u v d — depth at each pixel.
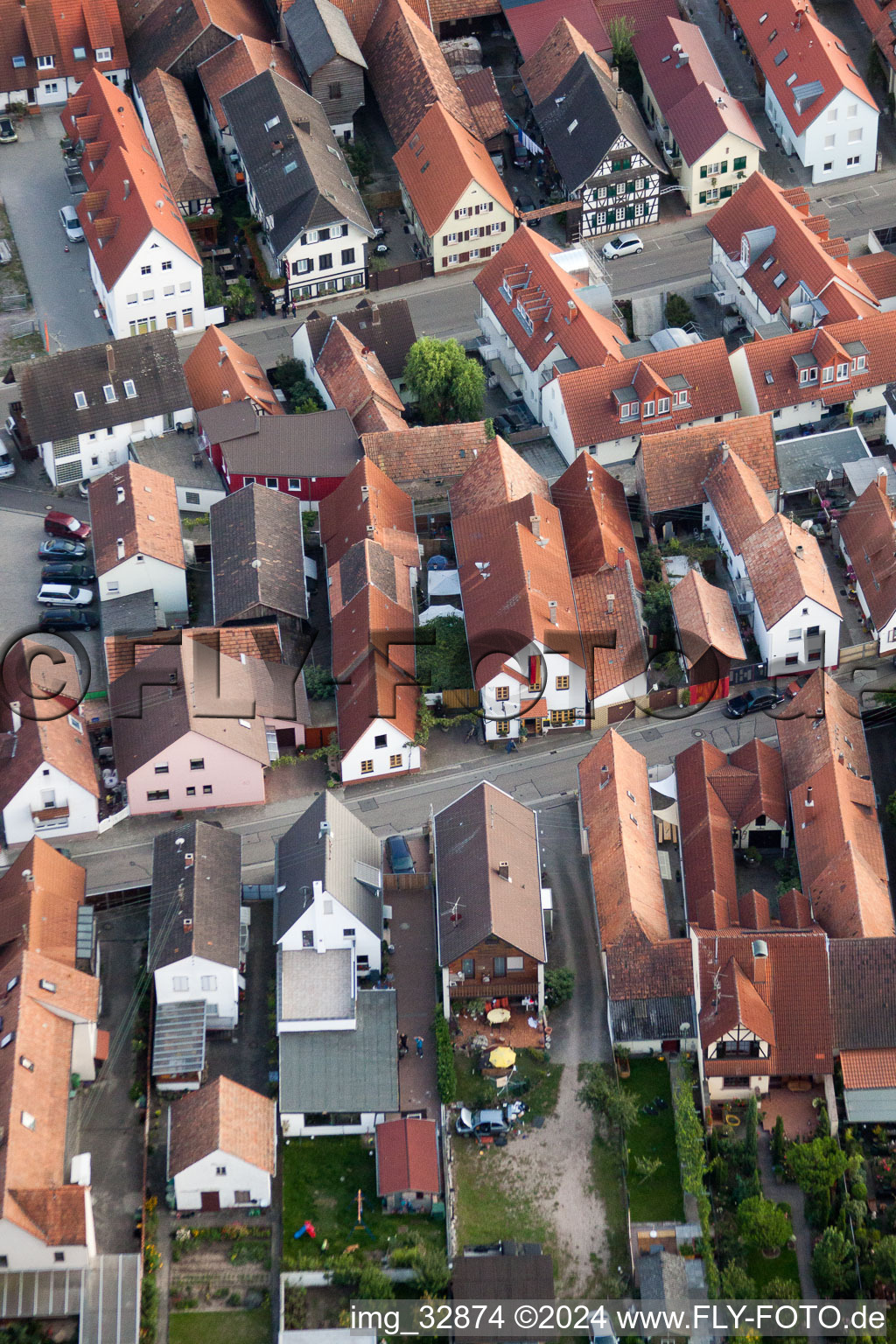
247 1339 121.50
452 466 177.25
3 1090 122.94
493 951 134.88
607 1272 124.38
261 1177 126.00
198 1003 135.88
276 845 149.25
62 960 135.75
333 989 136.38
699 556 169.88
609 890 141.00
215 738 148.50
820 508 174.50
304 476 175.00
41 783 146.62
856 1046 132.25
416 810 152.12
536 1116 132.38
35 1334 120.50
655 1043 134.62
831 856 141.75
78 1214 119.25
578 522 168.50
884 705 158.25
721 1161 127.88
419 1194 127.00
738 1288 122.06
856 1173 126.94
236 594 161.62
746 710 158.88
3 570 171.62
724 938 134.00
